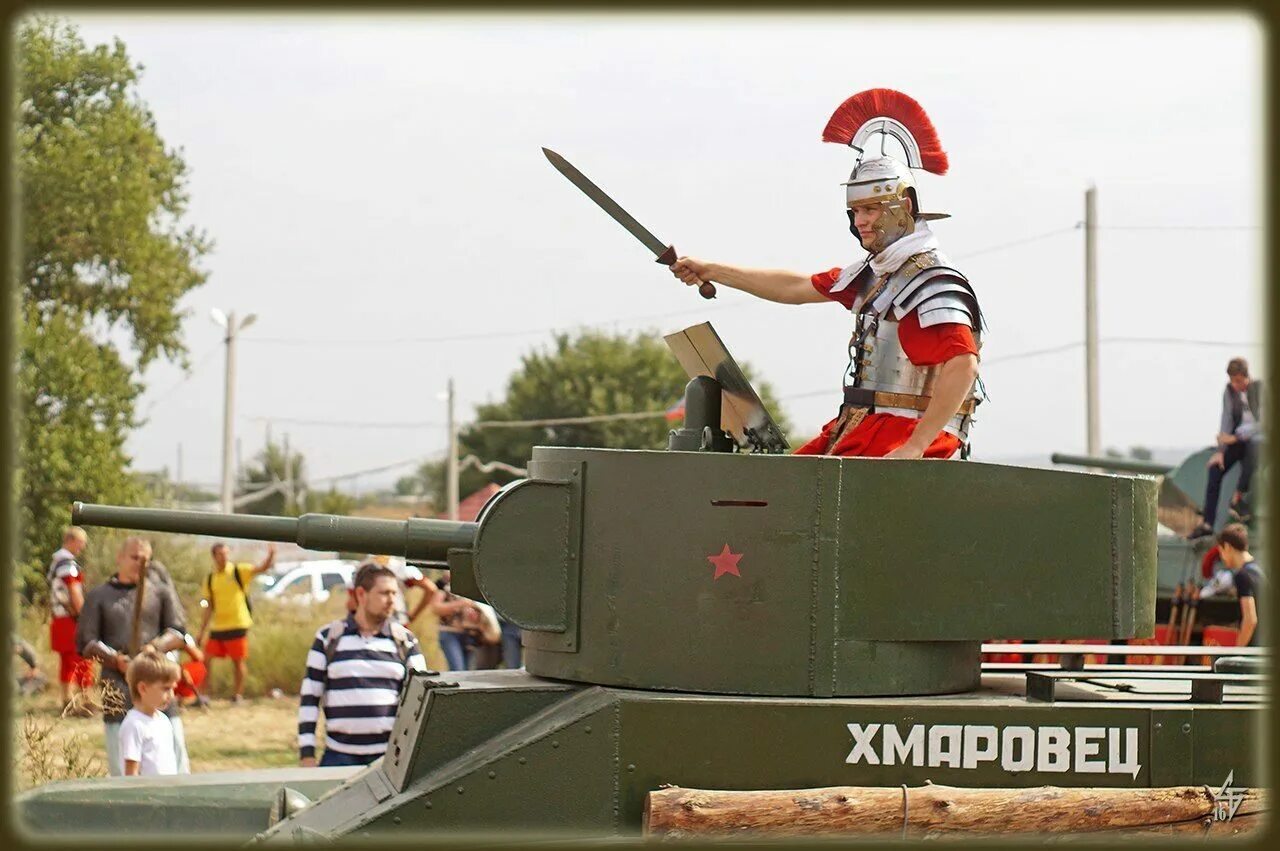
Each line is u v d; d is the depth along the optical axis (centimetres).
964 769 541
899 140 661
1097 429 2814
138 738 887
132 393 3023
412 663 955
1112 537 577
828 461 557
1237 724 549
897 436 612
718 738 540
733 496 557
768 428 643
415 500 6775
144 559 1186
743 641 554
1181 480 1456
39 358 2877
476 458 5362
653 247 694
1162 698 568
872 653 558
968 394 611
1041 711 545
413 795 535
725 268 697
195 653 1231
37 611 2336
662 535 562
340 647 948
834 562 555
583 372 5569
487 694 562
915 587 561
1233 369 1394
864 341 626
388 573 952
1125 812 533
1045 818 530
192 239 3444
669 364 5584
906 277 609
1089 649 661
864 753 540
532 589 574
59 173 3156
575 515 573
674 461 562
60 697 1598
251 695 1961
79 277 3281
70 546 1562
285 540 625
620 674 564
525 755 537
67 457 2853
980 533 567
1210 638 1318
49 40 3241
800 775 539
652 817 521
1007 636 566
